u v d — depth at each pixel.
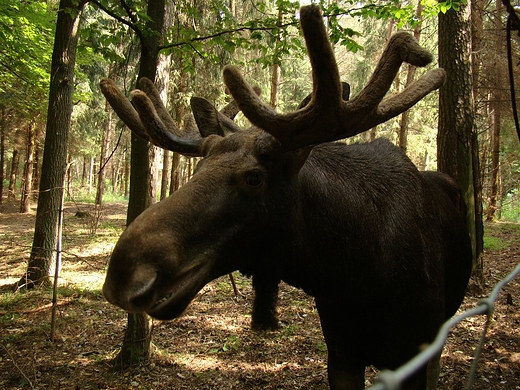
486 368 4.59
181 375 4.68
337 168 2.51
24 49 9.97
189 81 16.41
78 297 7.34
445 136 7.01
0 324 6.13
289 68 20.23
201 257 1.89
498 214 20.56
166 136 2.34
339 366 2.93
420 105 19.56
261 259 2.22
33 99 14.06
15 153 25.03
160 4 4.96
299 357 5.03
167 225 1.83
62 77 7.56
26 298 7.15
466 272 3.62
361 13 5.12
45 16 9.59
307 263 2.28
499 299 6.75
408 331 2.60
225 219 1.96
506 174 26.53
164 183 18.08
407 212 2.64
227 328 5.90
